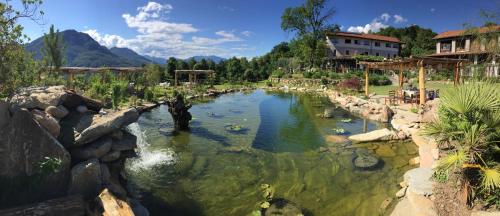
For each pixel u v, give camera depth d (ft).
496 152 17.46
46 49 62.03
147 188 25.52
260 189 25.40
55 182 17.79
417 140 36.50
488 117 17.35
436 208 18.08
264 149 36.60
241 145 38.42
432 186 19.77
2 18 18.63
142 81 95.50
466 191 17.44
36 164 17.26
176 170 29.53
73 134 20.39
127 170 29.14
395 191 24.56
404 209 20.20
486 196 17.25
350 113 64.39
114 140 22.93
